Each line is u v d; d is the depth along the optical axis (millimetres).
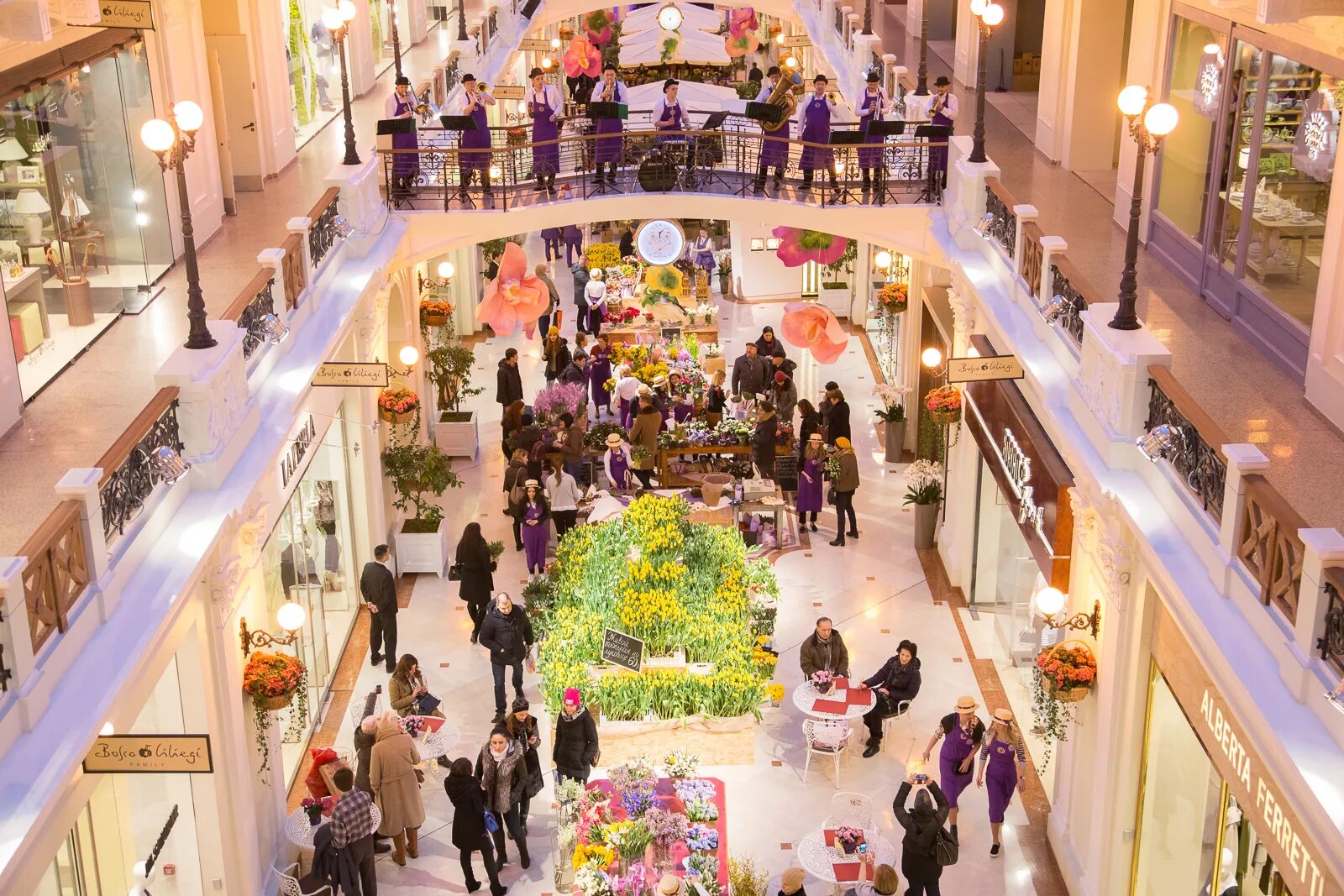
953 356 14570
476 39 22516
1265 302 10703
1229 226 11414
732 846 10961
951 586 15102
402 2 26266
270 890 10117
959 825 11336
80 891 7609
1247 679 6680
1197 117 12094
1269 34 10461
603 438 17438
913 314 17766
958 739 10805
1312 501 8328
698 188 16172
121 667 7039
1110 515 9023
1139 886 9586
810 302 24031
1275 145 10422
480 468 18328
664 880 9320
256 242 14469
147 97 13242
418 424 16594
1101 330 9422
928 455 17391
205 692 9094
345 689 13289
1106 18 15914
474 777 10219
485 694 13117
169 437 8672
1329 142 9461
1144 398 8922
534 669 13461
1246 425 9422
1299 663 6469
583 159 16469
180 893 9148
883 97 17219
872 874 9844
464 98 18828
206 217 14547
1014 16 21922
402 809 10648
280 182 17062
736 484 16156
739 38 33250
